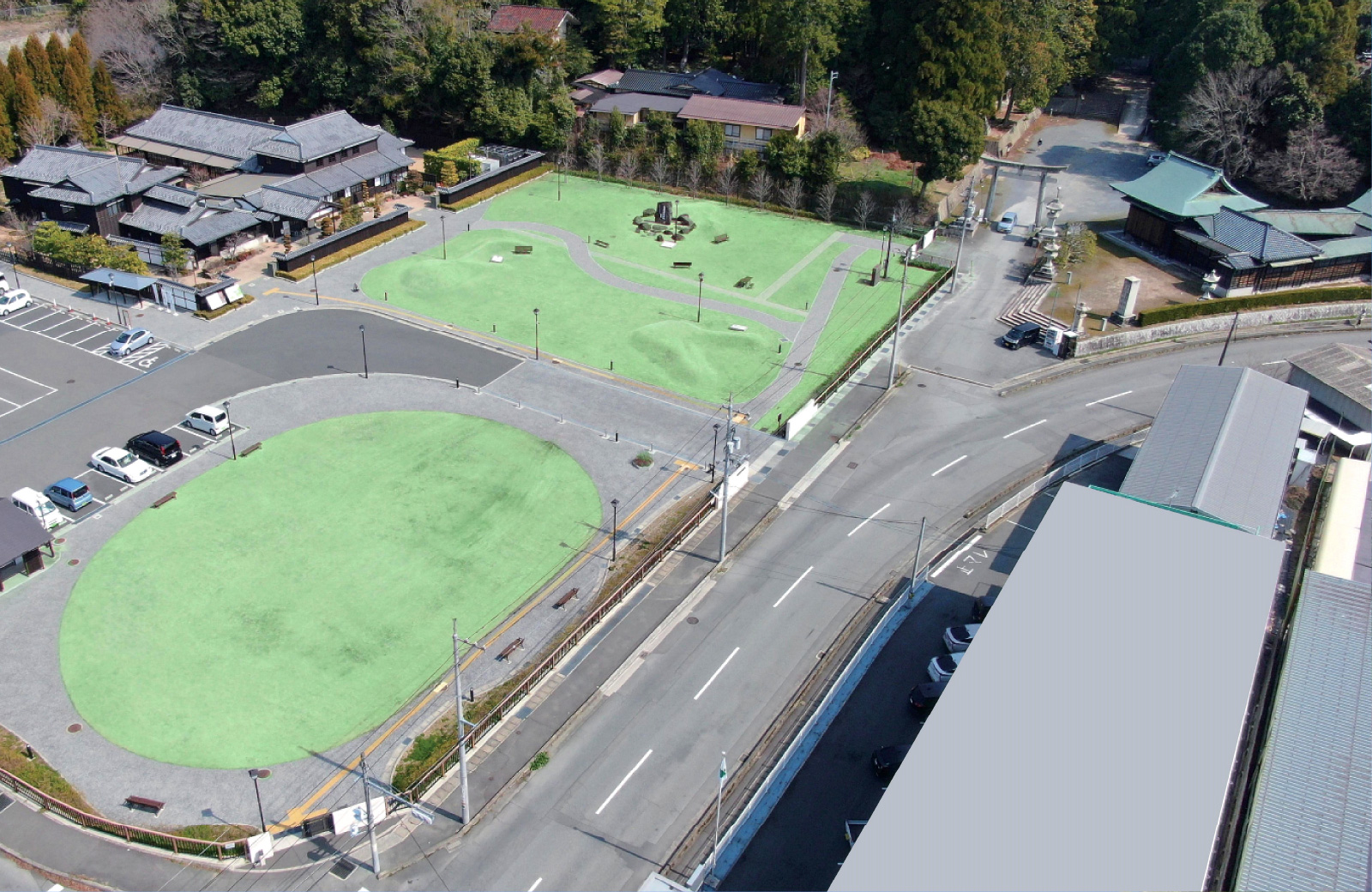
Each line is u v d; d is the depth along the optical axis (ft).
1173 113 531.09
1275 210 427.33
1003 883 153.58
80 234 403.54
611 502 282.15
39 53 485.97
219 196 424.46
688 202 477.77
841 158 474.90
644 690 225.56
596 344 358.84
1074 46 564.71
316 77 539.70
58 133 486.79
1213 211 420.36
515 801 200.13
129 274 370.32
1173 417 290.76
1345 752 189.37
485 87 509.76
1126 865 156.66
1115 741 176.76
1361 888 165.07
